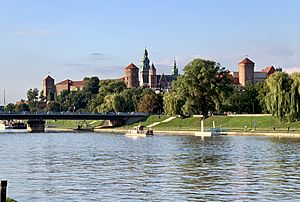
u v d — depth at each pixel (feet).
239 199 184.96
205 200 184.24
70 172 264.52
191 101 636.48
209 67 632.38
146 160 320.91
